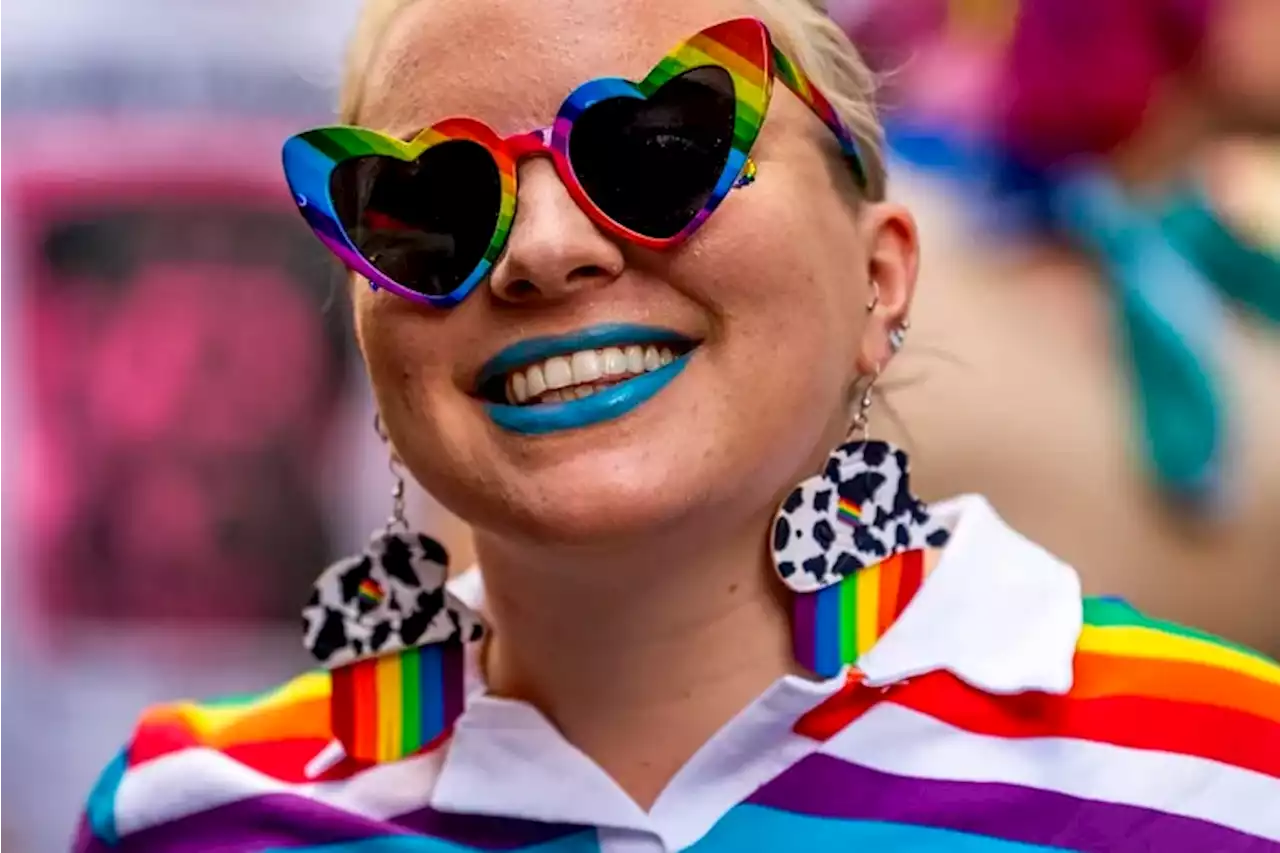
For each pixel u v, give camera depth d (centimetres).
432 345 141
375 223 141
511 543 144
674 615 151
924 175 234
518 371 140
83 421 307
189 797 168
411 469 148
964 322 217
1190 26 222
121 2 301
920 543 157
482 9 141
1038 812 143
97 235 304
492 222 137
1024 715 148
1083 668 151
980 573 158
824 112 150
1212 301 219
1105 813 142
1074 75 221
